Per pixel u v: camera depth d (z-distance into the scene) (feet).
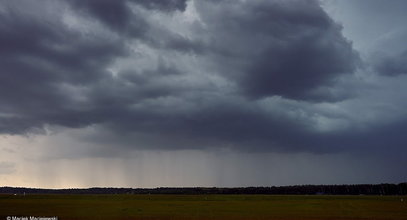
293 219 253.44
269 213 294.66
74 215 265.75
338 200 475.31
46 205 343.87
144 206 353.92
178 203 403.54
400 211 318.24
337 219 254.47
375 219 256.11
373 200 475.72
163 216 266.36
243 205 378.94
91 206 344.08
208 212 299.79
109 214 275.80
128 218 251.80
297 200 475.31
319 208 344.90
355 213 296.92
